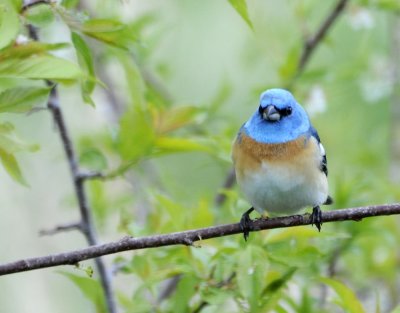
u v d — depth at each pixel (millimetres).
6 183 15164
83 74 6672
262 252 8641
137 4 17516
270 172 9672
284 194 9742
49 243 15188
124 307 10461
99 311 9711
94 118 15867
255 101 14047
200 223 9789
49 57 6738
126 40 7988
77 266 7625
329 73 14078
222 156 10438
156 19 14047
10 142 7613
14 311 14469
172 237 8016
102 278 9766
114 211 13352
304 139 9742
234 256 8914
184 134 12742
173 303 9055
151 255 9852
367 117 16719
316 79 13922
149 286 9289
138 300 9414
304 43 13812
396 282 13523
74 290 15000
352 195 12664
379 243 13484
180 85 17828
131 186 14078
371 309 13344
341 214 8852
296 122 9773
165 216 11047
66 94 14766
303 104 14094
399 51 15609
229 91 13812
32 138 15406
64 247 15336
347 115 16719
